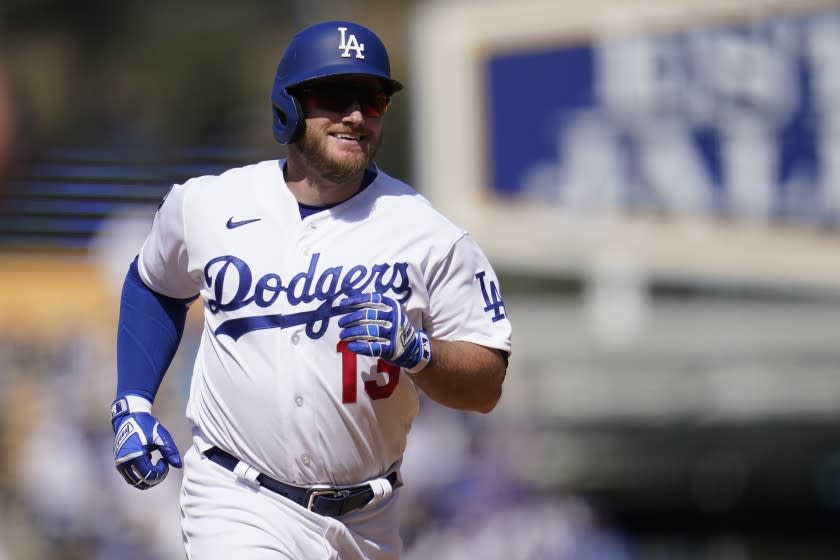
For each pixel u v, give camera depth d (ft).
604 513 181.88
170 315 47.16
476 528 136.15
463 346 43.93
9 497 125.80
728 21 140.77
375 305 41.32
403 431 45.47
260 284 43.45
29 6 288.71
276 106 43.93
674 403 186.19
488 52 143.84
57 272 125.39
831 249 139.95
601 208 142.92
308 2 212.64
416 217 44.24
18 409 127.54
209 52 282.97
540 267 144.25
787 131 140.26
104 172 117.39
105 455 126.82
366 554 45.75
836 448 194.39
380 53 43.88
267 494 44.24
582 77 142.61
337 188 44.24
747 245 141.18
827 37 138.92
